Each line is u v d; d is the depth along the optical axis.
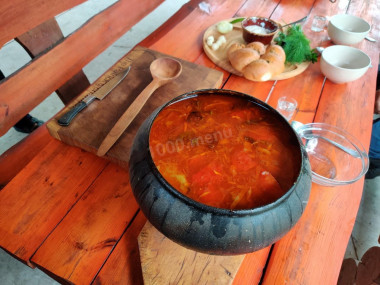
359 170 0.82
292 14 1.46
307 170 0.52
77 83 1.32
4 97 0.96
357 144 0.88
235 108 0.61
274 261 0.65
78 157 0.80
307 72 1.14
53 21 1.09
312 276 0.63
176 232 0.46
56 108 2.14
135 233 0.67
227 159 0.54
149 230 0.64
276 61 1.03
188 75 1.00
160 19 2.93
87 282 0.60
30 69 1.02
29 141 1.03
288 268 0.64
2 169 0.95
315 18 1.43
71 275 0.61
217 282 0.58
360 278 1.02
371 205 1.70
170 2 3.13
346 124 0.96
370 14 1.54
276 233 0.47
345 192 0.77
